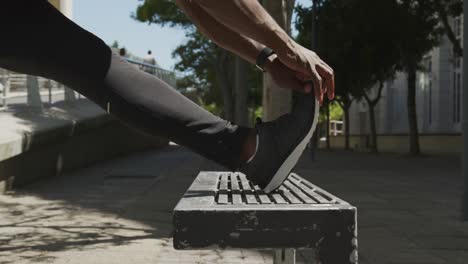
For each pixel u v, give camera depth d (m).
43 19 1.62
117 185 12.67
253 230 1.44
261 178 1.72
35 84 16.14
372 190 11.69
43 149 13.88
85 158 18.41
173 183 13.05
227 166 1.74
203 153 1.71
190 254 5.49
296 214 1.44
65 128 15.03
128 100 1.63
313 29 25.14
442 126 36.22
